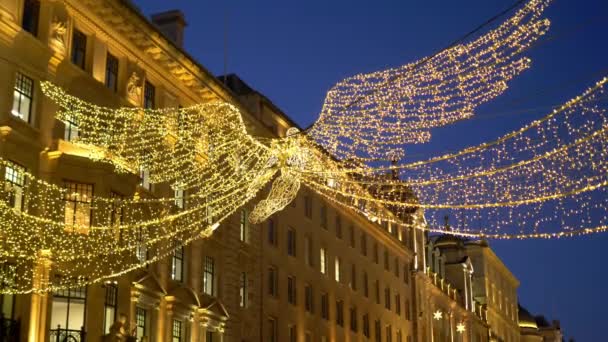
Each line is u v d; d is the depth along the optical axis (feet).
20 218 94.38
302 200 175.73
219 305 132.46
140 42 118.42
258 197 151.43
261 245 152.87
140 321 112.37
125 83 115.34
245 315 143.33
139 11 120.88
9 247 92.73
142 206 113.91
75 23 107.55
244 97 160.76
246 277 146.10
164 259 119.24
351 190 149.38
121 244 106.52
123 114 109.91
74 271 99.25
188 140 122.62
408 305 237.04
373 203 209.46
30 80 99.76
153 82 123.03
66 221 100.48
